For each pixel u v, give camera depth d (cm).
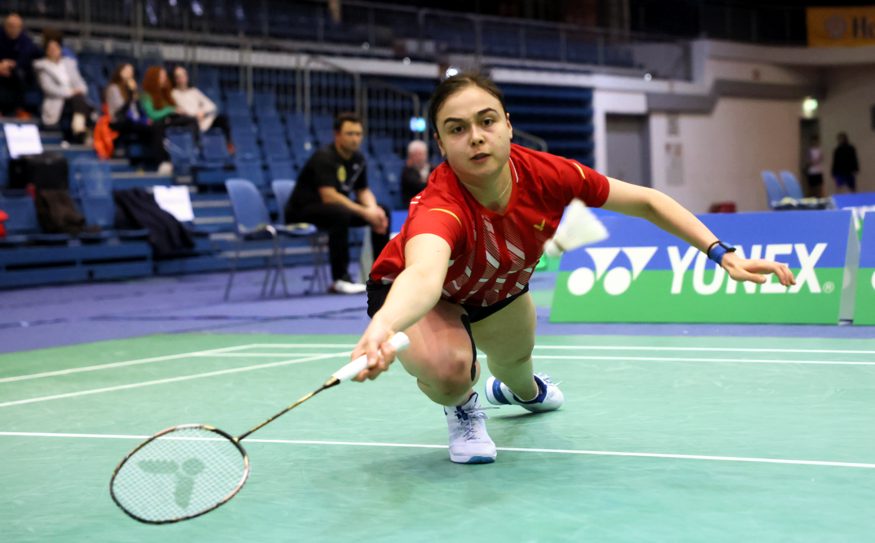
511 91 2220
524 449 337
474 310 321
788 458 312
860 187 2998
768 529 244
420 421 391
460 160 276
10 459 354
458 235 278
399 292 243
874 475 290
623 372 484
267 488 300
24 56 1386
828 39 2878
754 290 641
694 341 577
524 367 360
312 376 513
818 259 628
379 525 260
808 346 541
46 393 492
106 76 1529
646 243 674
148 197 1355
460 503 277
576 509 266
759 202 2883
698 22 2744
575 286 690
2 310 972
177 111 1491
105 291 1148
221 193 1504
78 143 1408
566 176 295
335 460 333
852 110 2991
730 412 384
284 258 1497
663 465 309
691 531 245
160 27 1702
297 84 1756
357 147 952
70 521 276
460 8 2522
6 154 1289
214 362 577
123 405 450
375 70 1977
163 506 232
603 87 2427
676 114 2647
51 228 1242
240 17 1817
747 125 2838
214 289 1138
